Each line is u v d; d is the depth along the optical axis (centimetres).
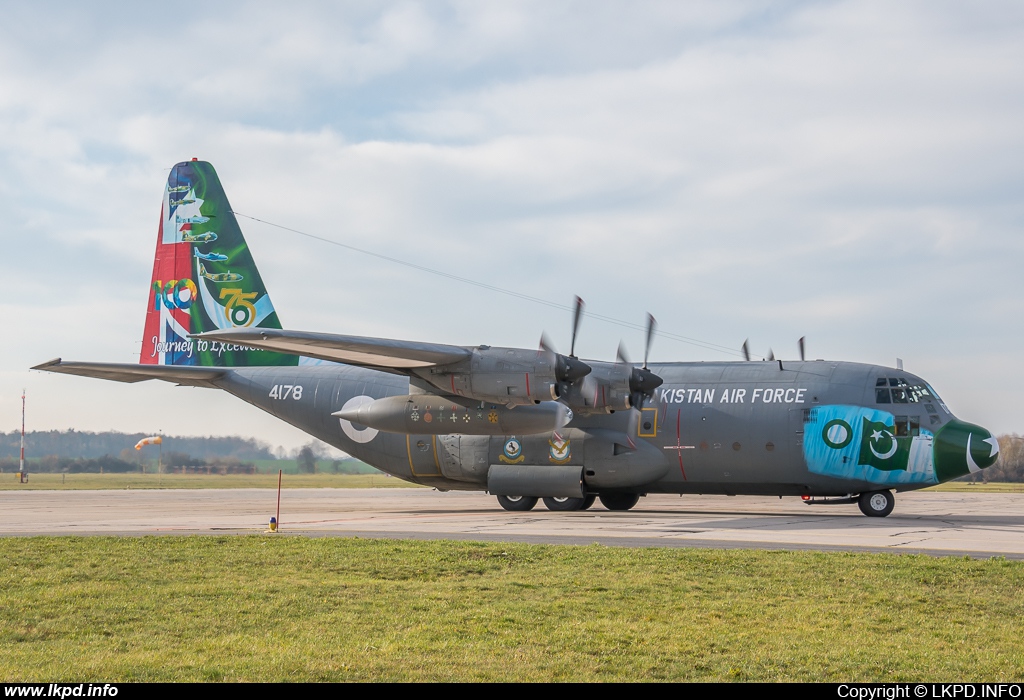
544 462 7500
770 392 7094
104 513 7419
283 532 5222
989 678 2233
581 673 2247
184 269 8544
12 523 6016
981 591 3269
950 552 4322
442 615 2886
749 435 7038
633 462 7312
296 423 8319
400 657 2364
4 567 3681
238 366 8488
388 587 3341
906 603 3078
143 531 5278
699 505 9712
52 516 6906
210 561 3872
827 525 5962
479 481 7819
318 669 2230
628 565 3806
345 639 2562
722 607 3028
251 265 8375
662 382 6850
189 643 2506
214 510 8025
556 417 6631
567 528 5584
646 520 6400
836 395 6888
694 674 2256
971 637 2641
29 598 3073
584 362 6931
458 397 6819
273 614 2886
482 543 4425
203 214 8531
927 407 6744
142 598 3102
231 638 2566
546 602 3092
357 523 6025
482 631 2673
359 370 8212
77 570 3619
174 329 8556
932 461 6569
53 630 2650
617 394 6656
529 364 6322
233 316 8375
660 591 3284
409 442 7888
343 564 3825
